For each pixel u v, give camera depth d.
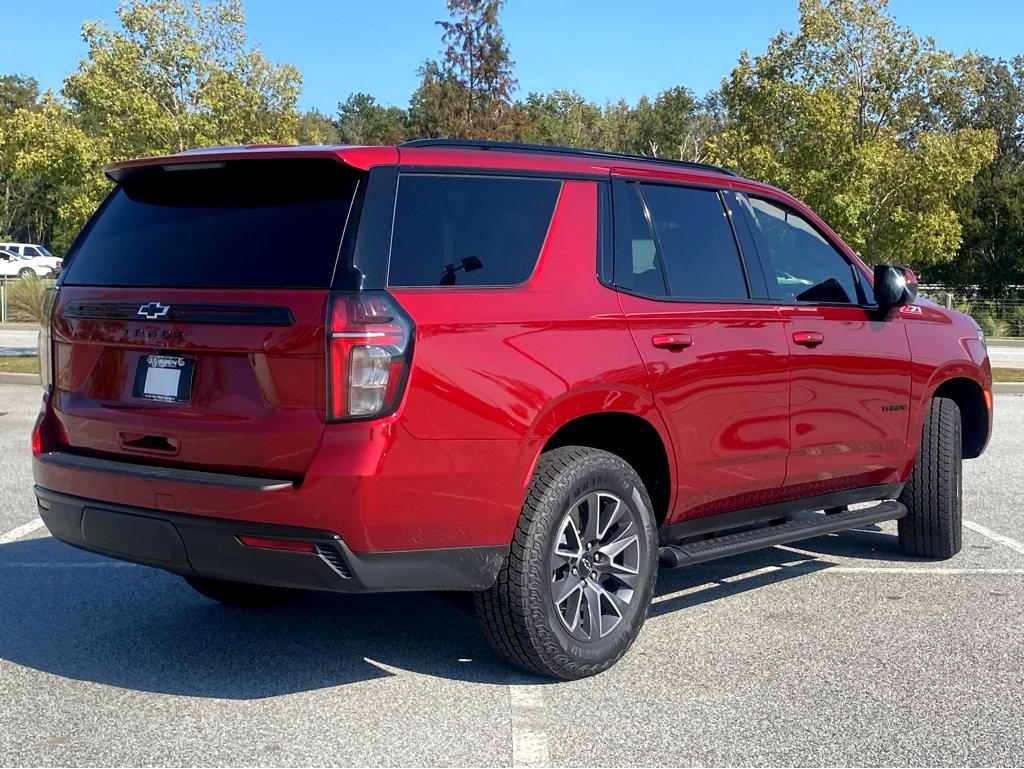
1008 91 75.62
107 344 4.34
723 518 5.10
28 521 7.22
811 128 24.81
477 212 4.26
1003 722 3.98
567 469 4.26
